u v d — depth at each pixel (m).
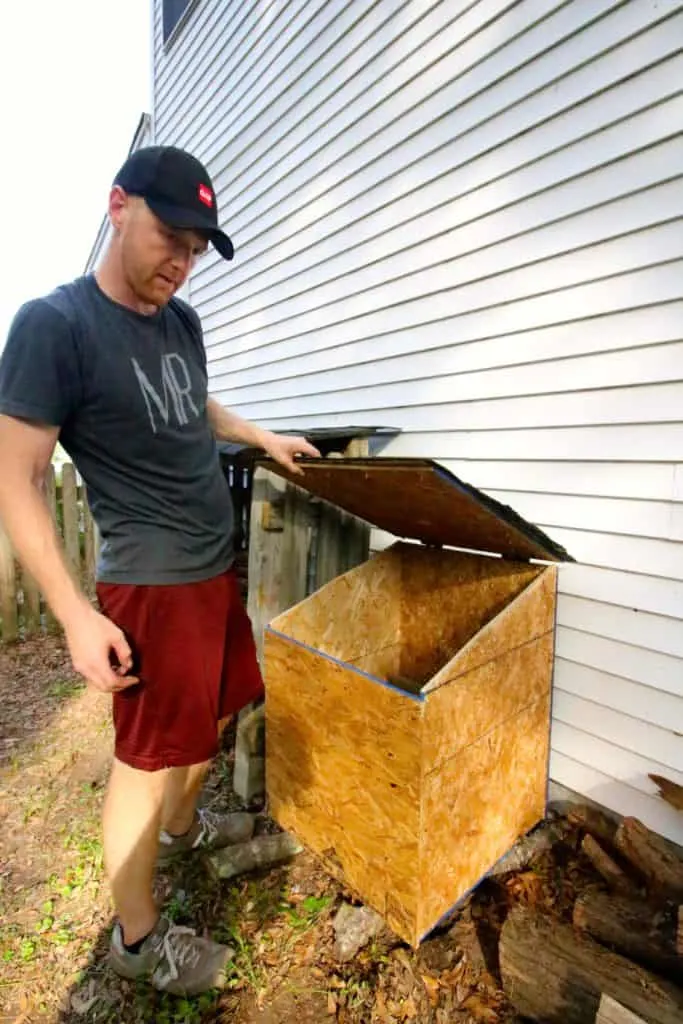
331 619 2.30
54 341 1.18
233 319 4.57
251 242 4.19
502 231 2.25
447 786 1.59
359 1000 1.53
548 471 2.17
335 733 1.80
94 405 1.29
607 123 1.87
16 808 2.35
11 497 1.13
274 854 2.00
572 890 1.80
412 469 1.45
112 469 1.38
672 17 1.69
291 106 3.56
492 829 1.83
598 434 2.00
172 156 1.24
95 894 1.89
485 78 2.25
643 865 1.71
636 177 1.81
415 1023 1.47
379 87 2.82
